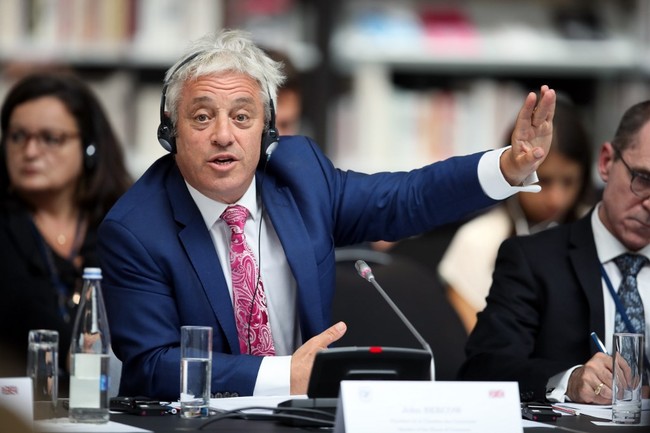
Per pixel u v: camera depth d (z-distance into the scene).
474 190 7.38
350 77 14.05
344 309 8.61
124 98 13.56
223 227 7.09
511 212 11.20
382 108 13.95
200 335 5.77
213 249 6.92
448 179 7.43
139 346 6.65
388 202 7.58
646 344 7.71
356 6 14.20
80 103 10.27
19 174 10.11
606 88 14.37
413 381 5.23
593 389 6.96
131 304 6.75
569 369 7.23
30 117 10.09
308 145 7.74
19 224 9.93
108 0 13.56
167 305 6.78
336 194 7.62
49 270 9.95
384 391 5.11
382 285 8.78
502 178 7.25
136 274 6.78
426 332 8.71
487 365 7.56
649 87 14.21
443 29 14.06
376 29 13.97
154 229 6.85
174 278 6.79
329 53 13.72
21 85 10.24
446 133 14.00
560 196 10.62
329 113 13.80
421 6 14.34
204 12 13.62
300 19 13.87
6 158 10.21
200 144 6.78
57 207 10.27
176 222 6.92
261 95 6.93
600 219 8.07
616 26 14.39
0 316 9.63
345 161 13.90
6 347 9.59
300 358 6.47
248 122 6.86
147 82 14.01
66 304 9.91
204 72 6.79
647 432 5.68
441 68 14.29
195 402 5.76
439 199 7.48
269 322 7.14
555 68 14.29
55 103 10.14
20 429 3.20
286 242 7.09
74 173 10.25
